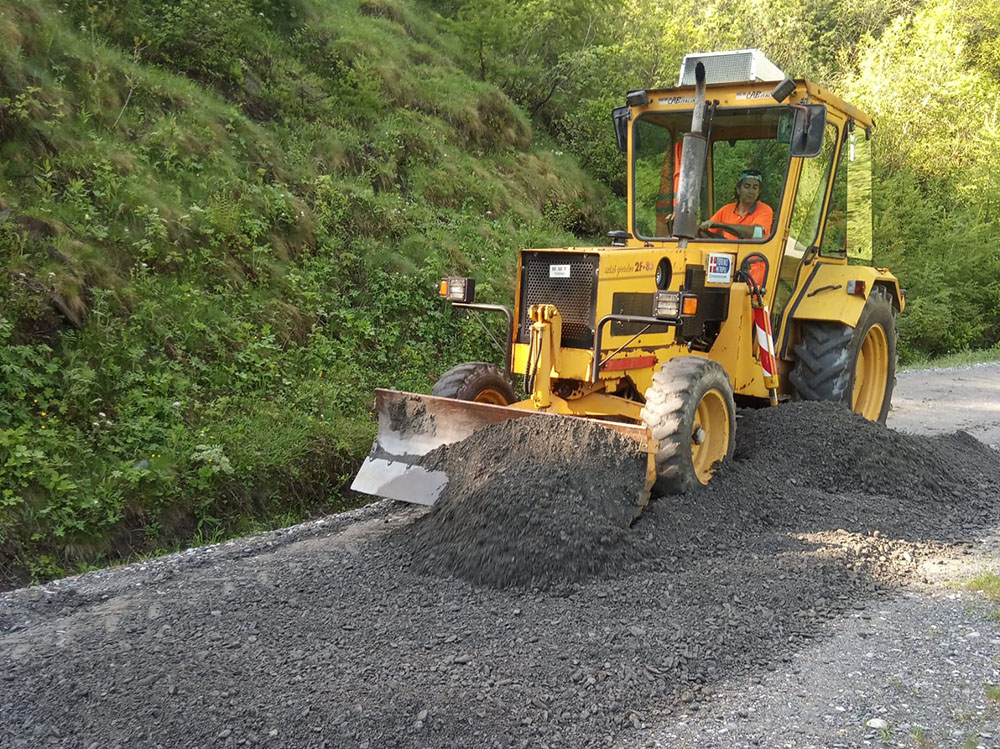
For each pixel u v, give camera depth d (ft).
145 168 28.22
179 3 36.96
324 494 22.84
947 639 12.94
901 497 19.34
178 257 26.37
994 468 22.57
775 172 20.90
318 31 43.88
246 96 36.52
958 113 67.82
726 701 11.31
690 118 21.68
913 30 75.82
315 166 35.40
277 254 29.76
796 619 13.53
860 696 11.35
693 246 21.11
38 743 10.50
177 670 11.85
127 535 19.21
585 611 13.70
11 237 22.94
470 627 13.24
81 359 22.06
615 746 10.33
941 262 59.41
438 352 31.68
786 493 18.39
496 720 10.62
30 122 26.27
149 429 21.21
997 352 55.62
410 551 16.37
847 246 25.03
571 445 16.55
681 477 17.06
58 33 30.12
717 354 20.99
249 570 15.89
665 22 63.36
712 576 14.79
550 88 55.06
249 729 10.48
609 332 18.44
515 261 38.04
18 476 18.31
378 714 10.64
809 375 22.99
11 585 16.99
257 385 24.88
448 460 17.70
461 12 53.98
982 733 10.45
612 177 53.21
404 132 40.88
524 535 15.23
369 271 31.89
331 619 13.57
